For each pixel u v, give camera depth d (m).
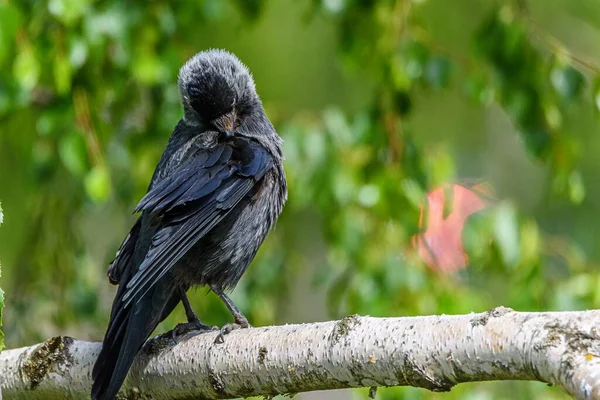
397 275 11.41
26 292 12.64
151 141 12.48
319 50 18.14
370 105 11.97
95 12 11.44
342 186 11.62
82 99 11.43
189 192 9.15
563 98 11.69
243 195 9.53
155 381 7.82
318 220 16.42
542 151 11.97
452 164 12.13
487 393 11.25
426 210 11.77
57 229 12.85
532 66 11.97
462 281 12.44
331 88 18.20
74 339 8.31
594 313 5.95
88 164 11.26
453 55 12.16
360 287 11.50
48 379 8.20
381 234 11.81
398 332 6.63
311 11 13.14
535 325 6.05
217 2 12.67
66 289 12.66
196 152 9.96
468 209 12.16
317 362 6.95
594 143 18.89
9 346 12.42
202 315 12.17
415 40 12.07
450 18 17.80
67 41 11.16
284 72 18.14
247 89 10.77
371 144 11.77
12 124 13.39
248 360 7.30
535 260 11.52
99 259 16.00
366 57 12.69
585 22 18.91
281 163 10.49
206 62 10.45
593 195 19.30
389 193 11.51
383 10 12.46
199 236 8.99
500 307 6.36
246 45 17.53
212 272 9.60
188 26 12.96
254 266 12.45
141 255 8.89
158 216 8.96
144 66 11.73
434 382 6.48
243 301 12.12
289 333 7.20
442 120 19.05
